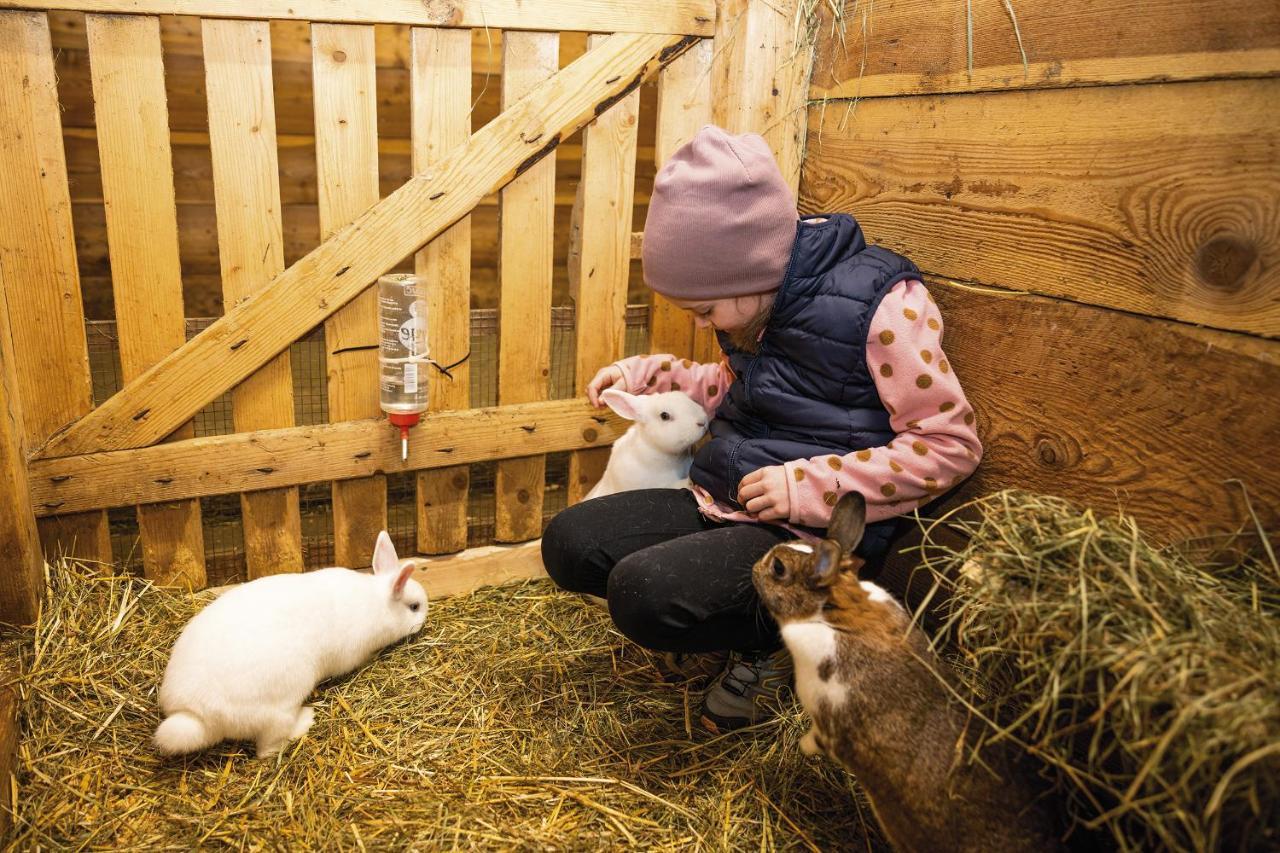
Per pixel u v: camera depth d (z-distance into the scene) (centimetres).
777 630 204
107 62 208
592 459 289
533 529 289
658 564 193
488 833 184
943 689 160
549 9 236
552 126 246
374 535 271
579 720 220
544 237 259
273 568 263
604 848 182
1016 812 147
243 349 237
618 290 273
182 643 201
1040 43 184
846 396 199
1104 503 185
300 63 457
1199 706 120
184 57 436
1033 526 154
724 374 260
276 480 251
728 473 212
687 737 214
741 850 183
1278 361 151
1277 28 146
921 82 215
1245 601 146
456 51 233
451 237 249
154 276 228
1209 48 155
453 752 209
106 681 222
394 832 185
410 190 238
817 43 249
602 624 259
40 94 206
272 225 233
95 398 253
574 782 199
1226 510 162
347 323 247
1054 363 191
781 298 198
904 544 236
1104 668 133
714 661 237
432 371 259
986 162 200
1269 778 116
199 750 205
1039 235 190
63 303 222
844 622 165
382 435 257
